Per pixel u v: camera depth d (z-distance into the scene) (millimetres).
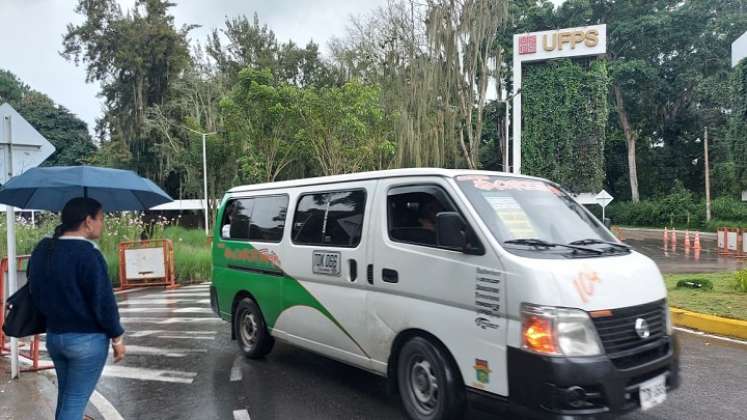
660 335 3971
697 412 4719
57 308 3463
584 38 44062
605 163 53469
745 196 37531
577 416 3453
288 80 47781
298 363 6402
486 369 3848
